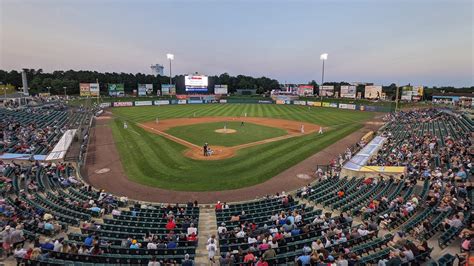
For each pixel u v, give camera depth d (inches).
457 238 557.6
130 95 4756.4
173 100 4234.7
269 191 946.7
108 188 956.6
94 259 494.0
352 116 2866.6
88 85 3937.0
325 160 1291.8
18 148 1337.4
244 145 1536.7
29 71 6348.4
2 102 3294.8
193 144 1546.5
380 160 1163.9
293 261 499.8
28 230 612.1
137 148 1457.9
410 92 4050.2
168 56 4589.1
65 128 1902.1
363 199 810.8
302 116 2812.5
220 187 971.3
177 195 908.0
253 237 589.6
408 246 489.7
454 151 1165.1
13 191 846.5
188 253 535.2
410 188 848.3
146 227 653.3
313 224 636.7
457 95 4490.7
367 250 534.3
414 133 1755.7
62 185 931.3
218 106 3885.3
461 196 759.7
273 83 7244.1
